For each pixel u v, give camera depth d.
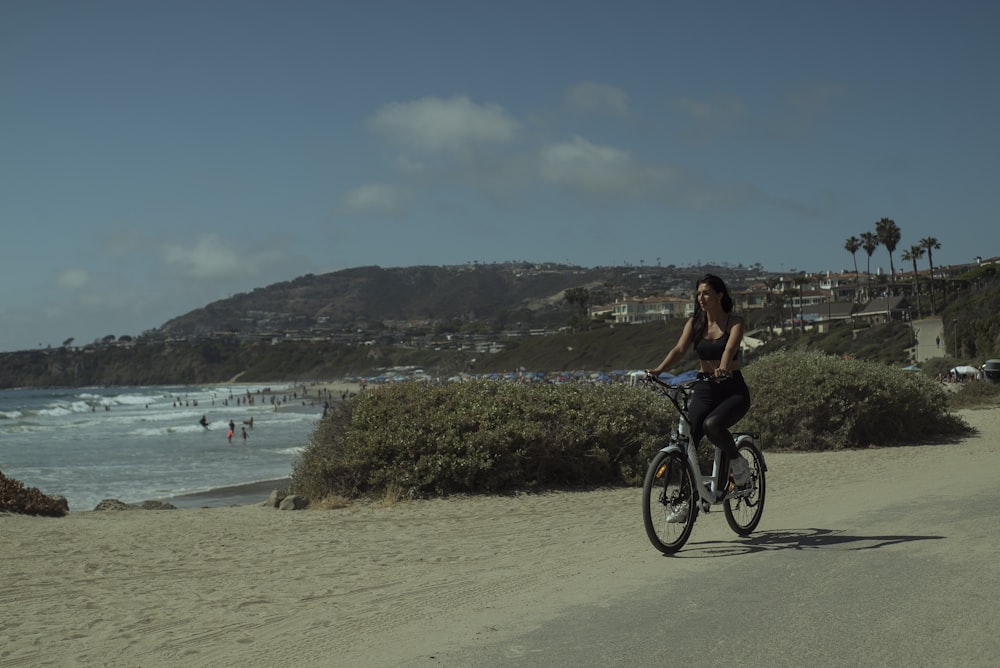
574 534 8.47
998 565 5.18
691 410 6.69
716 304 6.68
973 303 74.19
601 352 137.50
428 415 12.57
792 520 7.83
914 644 3.90
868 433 17.19
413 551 8.09
